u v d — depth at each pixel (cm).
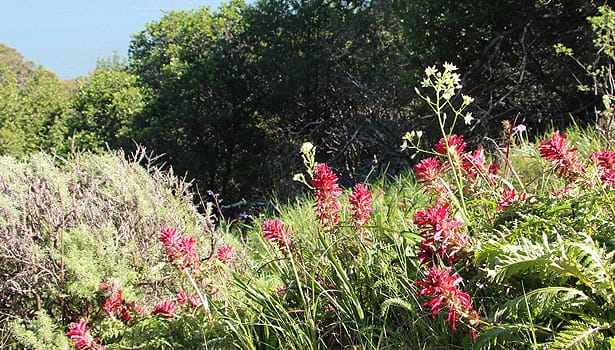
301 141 1417
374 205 356
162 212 425
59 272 338
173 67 1778
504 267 203
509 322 211
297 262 270
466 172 278
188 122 1734
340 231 281
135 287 348
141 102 1788
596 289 199
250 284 272
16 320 303
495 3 940
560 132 700
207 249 399
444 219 224
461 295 200
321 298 261
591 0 862
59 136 2275
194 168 1722
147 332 258
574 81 898
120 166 464
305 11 1608
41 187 415
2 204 358
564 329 206
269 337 250
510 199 257
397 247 252
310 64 1614
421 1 1009
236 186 1838
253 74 1742
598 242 219
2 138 2241
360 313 234
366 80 1440
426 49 1043
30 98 2412
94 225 388
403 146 273
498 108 985
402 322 244
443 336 217
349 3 1625
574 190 254
